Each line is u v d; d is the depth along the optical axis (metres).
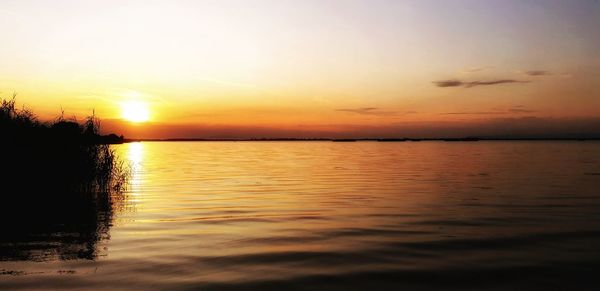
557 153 62.06
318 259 8.66
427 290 6.96
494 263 8.40
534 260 8.60
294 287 7.04
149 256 8.77
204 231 11.17
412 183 22.83
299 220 12.72
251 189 20.23
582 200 16.44
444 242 10.05
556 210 14.30
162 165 38.06
